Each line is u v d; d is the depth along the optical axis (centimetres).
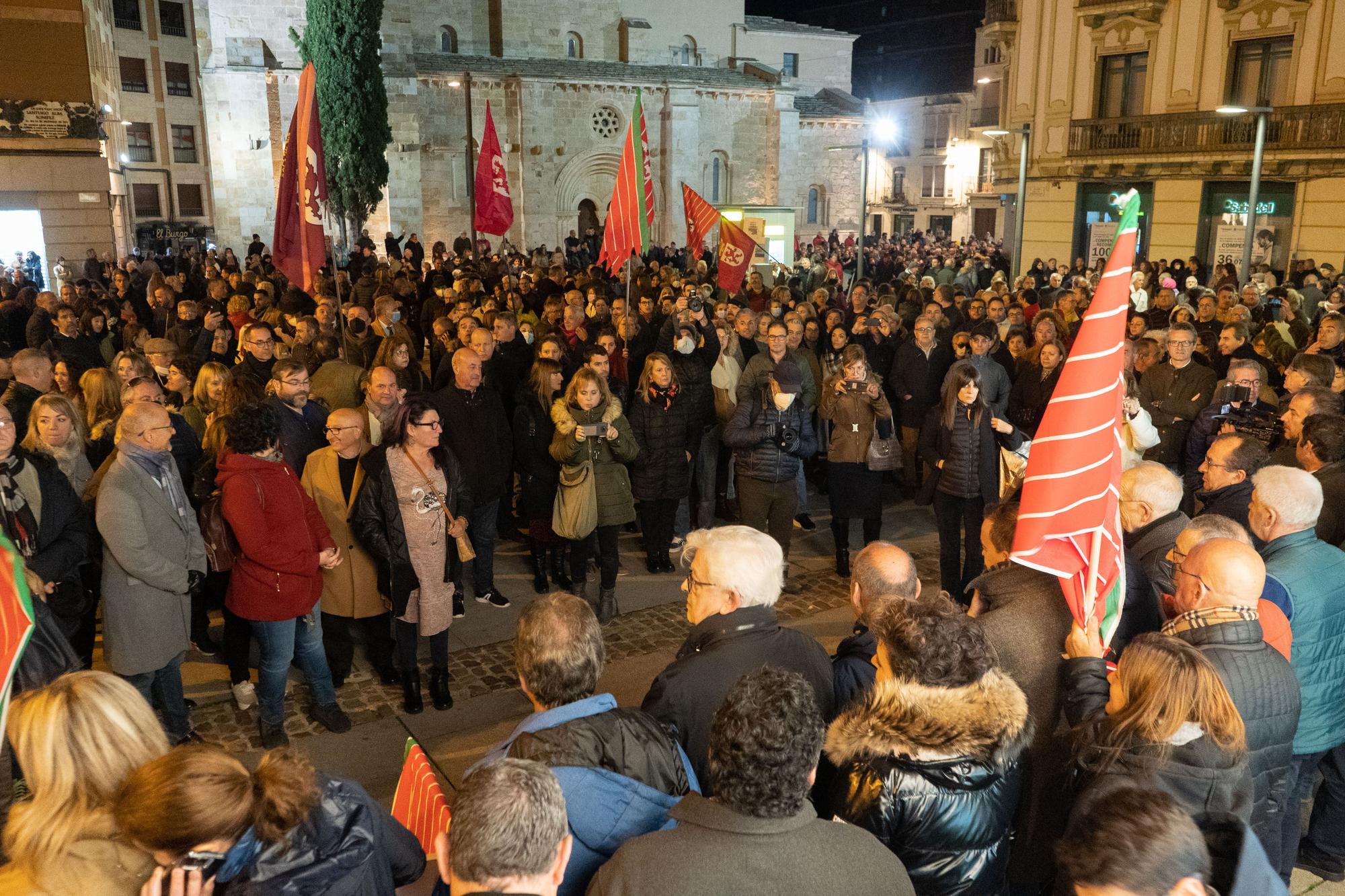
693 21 4559
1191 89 2392
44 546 455
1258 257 2316
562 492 663
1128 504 437
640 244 1090
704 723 314
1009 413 822
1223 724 267
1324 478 464
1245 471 464
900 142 5412
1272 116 2227
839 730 272
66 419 524
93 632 522
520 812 197
